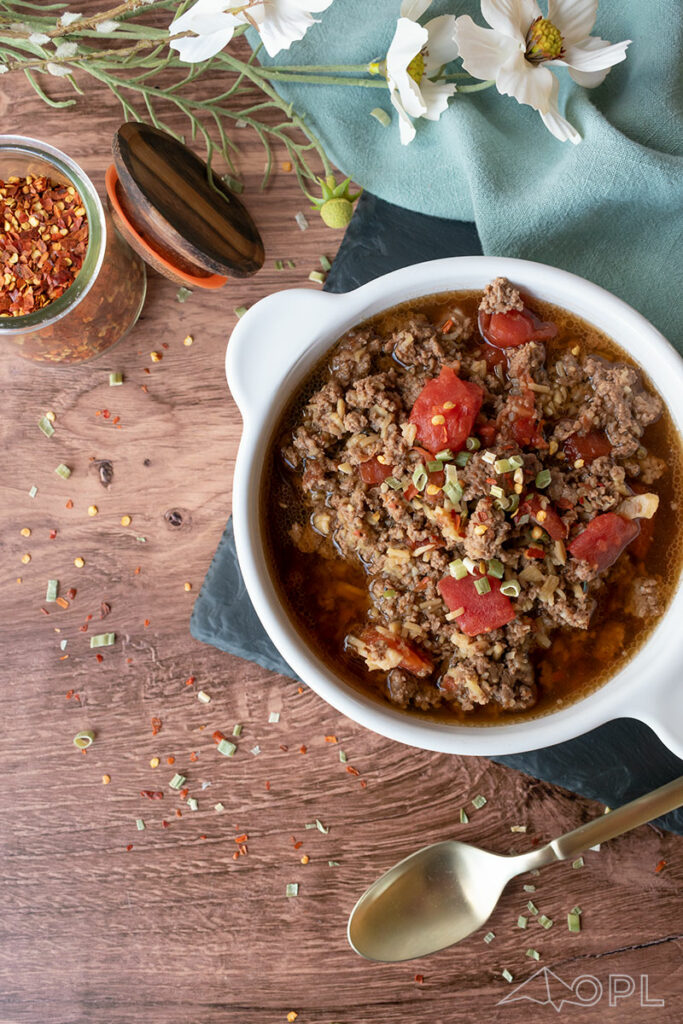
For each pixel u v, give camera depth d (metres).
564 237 0.50
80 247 0.50
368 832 0.52
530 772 0.50
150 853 0.52
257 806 0.52
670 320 0.50
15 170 0.51
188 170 0.50
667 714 0.45
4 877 0.53
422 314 0.47
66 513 0.53
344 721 0.52
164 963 0.52
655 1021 0.51
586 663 0.47
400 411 0.47
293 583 0.47
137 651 0.53
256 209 0.52
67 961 0.53
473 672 0.46
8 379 0.53
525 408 0.46
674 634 0.45
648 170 0.48
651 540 0.47
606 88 0.51
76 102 0.52
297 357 0.46
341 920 0.52
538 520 0.45
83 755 0.53
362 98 0.51
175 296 0.53
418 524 0.46
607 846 0.51
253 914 0.52
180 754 0.52
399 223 0.51
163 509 0.53
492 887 0.50
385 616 0.47
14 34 0.47
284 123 0.51
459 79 0.51
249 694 0.52
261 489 0.47
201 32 0.46
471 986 0.51
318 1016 0.52
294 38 0.46
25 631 0.53
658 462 0.47
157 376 0.53
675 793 0.48
